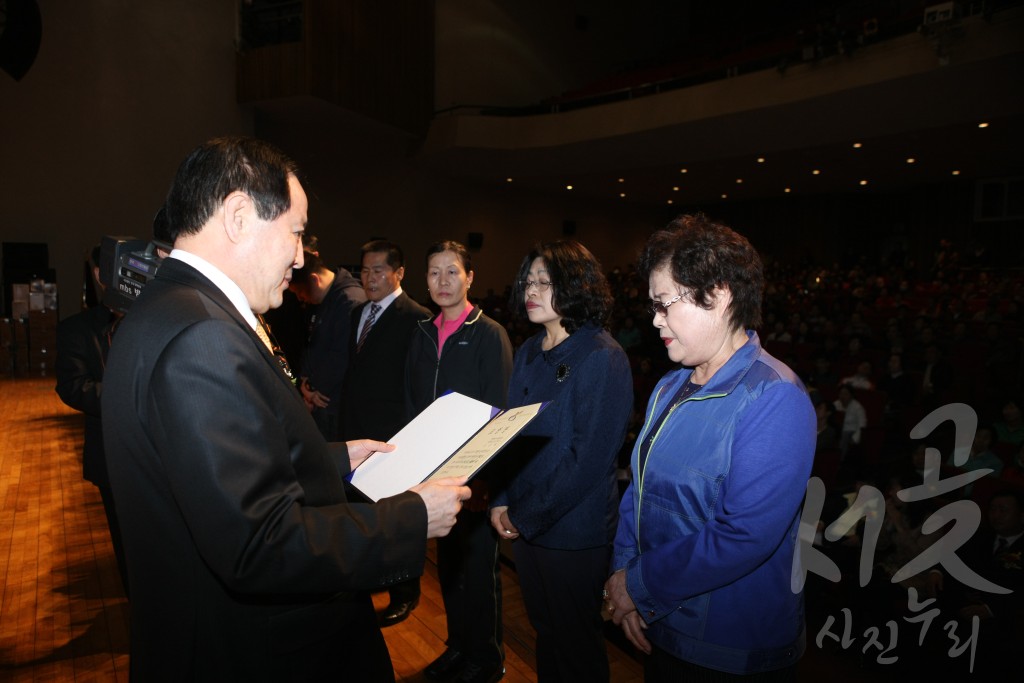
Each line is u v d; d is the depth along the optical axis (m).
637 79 13.23
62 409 5.71
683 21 17.02
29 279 7.86
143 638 0.86
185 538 0.84
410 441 1.21
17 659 2.04
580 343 1.61
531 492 1.57
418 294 13.25
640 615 1.15
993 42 7.05
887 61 7.90
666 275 1.17
